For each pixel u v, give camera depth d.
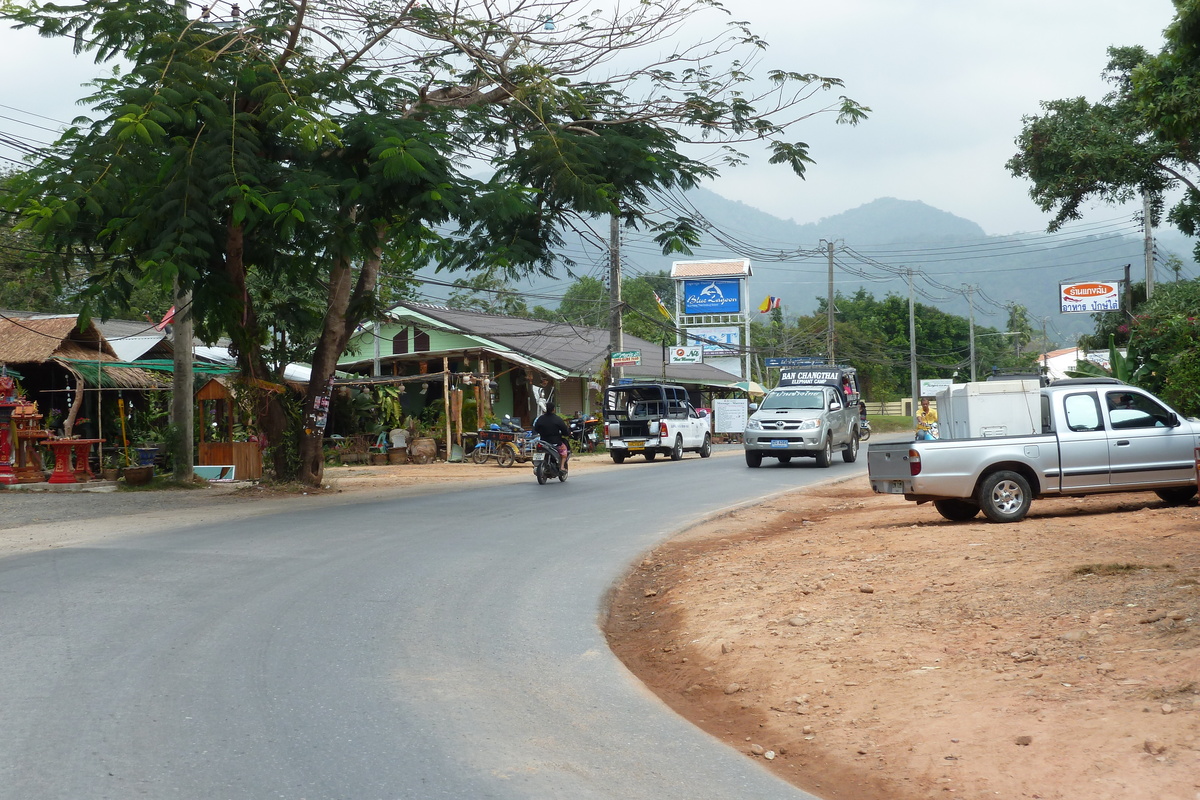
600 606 9.16
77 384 23.92
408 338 37.12
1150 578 7.81
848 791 4.86
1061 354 73.31
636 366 44.62
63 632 7.77
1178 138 11.70
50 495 20.22
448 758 5.06
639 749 5.33
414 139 15.43
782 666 6.80
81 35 15.88
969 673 6.12
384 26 17.34
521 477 25.36
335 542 12.77
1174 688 5.30
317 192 14.73
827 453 25.27
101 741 5.24
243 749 5.14
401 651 7.30
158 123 14.14
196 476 22.97
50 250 16.55
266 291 21.41
